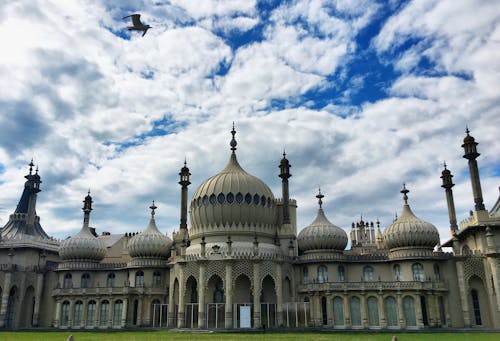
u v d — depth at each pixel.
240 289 72.19
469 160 73.44
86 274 86.00
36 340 50.81
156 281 82.62
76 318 80.44
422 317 68.88
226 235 75.38
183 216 88.81
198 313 68.12
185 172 91.69
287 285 75.44
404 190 78.50
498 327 65.94
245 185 77.75
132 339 49.09
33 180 99.12
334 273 76.00
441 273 72.50
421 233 73.19
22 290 85.12
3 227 94.88
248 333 60.34
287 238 81.75
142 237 84.00
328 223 80.38
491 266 66.94
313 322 72.75
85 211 92.44
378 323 69.69
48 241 93.00
